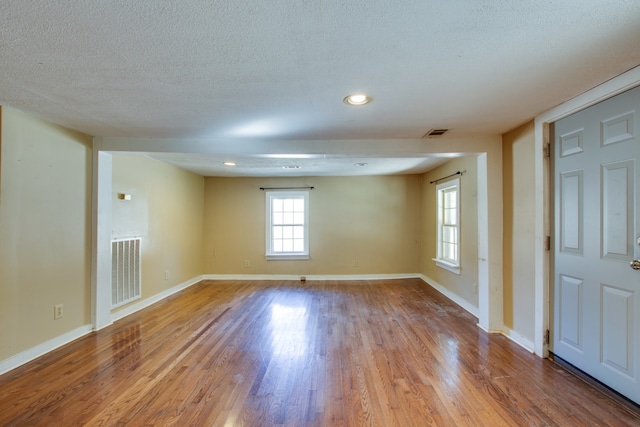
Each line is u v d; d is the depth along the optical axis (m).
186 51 1.55
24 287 2.48
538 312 2.58
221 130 2.94
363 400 1.97
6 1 1.16
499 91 2.08
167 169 4.68
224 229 5.97
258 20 1.30
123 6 1.20
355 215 5.96
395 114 2.51
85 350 2.71
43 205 2.65
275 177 5.97
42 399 1.97
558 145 2.41
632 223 1.83
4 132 2.33
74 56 1.59
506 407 1.88
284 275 5.95
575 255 2.25
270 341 2.94
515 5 1.22
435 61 1.67
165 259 4.62
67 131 2.89
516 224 2.90
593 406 1.88
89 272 3.15
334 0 1.18
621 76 1.84
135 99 2.18
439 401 1.95
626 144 1.86
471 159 3.85
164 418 1.79
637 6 1.22
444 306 4.10
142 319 3.58
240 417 1.80
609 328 1.98
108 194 3.34
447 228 4.87
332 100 2.21
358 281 5.73
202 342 2.91
